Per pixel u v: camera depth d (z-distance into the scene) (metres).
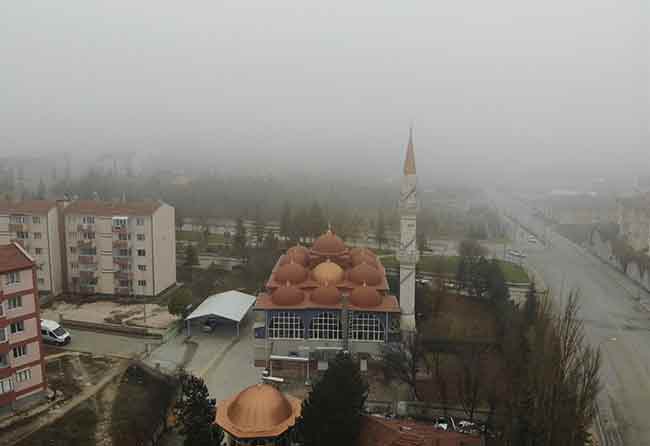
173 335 73.44
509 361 55.75
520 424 41.78
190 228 158.12
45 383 52.84
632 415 55.75
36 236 86.00
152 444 49.59
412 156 70.31
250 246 118.62
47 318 77.81
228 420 43.44
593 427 52.97
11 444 45.00
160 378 59.78
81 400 53.28
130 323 76.12
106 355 65.44
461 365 60.84
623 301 100.62
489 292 88.62
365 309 64.50
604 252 149.12
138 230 87.44
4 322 48.66
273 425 42.44
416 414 52.62
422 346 67.19
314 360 63.91
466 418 52.00
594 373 44.09
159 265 89.69
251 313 84.12
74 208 89.00
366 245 140.38
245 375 61.84
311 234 127.44
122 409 52.34
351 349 65.44
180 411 48.62
